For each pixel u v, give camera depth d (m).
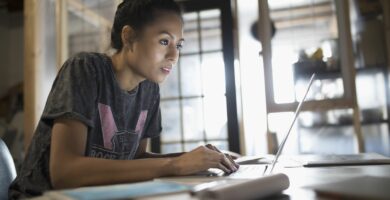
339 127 2.88
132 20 0.92
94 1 2.69
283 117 2.57
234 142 2.93
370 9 2.94
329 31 3.04
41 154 0.84
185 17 3.09
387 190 0.44
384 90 2.89
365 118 2.93
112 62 0.98
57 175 0.71
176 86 3.10
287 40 3.11
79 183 0.70
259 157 1.33
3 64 3.79
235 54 2.98
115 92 0.97
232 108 2.96
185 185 0.56
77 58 0.90
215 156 0.81
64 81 0.83
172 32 0.91
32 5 2.38
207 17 3.05
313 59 2.73
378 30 2.94
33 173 0.84
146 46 0.90
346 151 2.84
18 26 3.85
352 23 2.98
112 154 1.00
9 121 3.44
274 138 2.64
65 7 2.64
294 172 0.83
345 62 2.52
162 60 0.92
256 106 3.37
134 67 0.94
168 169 0.74
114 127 0.99
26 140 2.30
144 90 1.13
